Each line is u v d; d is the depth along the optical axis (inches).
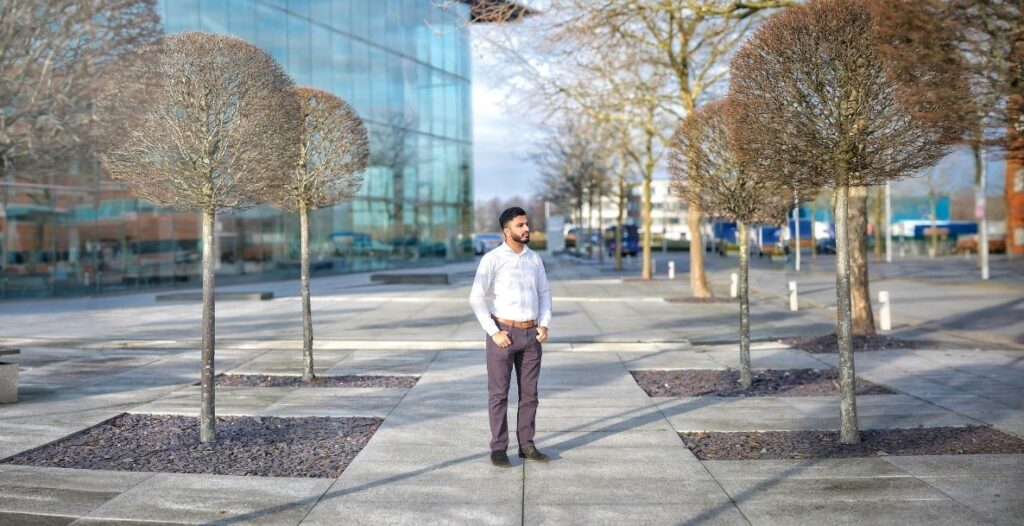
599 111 771.4
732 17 532.7
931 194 2144.4
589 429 277.4
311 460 239.6
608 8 542.0
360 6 1513.3
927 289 1024.9
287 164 280.7
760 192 366.6
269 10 1258.6
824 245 2581.2
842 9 234.2
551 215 2869.1
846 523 183.6
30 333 579.8
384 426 283.3
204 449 252.1
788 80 239.8
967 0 239.3
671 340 527.8
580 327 609.6
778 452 245.3
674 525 183.3
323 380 382.9
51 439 262.5
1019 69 246.8
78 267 979.3
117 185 1028.5
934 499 199.2
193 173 250.5
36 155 430.9
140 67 255.3
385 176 1611.7
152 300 917.2
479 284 230.7
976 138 271.6
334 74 1432.1
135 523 185.5
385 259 1620.3
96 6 424.5
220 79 249.4
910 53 235.9
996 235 2349.9
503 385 233.6
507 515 190.4
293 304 840.9
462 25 549.6
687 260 2225.6
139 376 394.0
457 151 1923.0
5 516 189.3
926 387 349.4
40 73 424.5
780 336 542.9
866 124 238.2
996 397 327.0
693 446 254.1
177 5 1063.6
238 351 486.6
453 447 254.2
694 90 725.3
